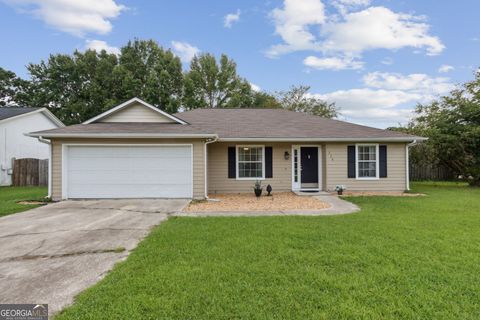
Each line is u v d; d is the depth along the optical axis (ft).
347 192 40.04
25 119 59.31
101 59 103.09
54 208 27.32
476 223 20.16
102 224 20.85
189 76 107.04
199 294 9.98
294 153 41.98
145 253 14.21
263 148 41.39
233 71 118.32
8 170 54.24
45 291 10.44
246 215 23.98
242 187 41.16
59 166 32.42
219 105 117.08
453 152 46.32
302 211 25.73
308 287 10.48
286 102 110.11
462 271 11.86
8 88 106.73
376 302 9.48
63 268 12.58
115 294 10.02
